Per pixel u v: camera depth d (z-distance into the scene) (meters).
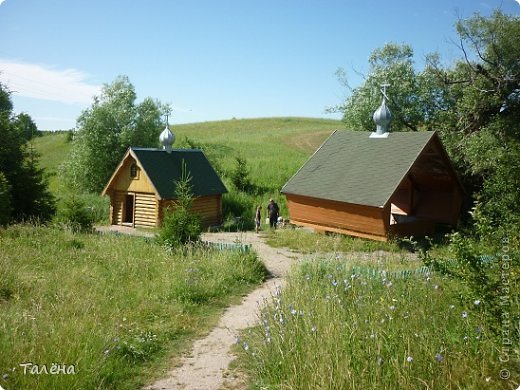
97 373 7.19
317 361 6.02
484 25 26.45
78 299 10.48
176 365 8.20
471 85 27.72
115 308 10.51
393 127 34.75
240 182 37.72
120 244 17.80
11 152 25.00
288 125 93.50
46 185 25.75
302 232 25.06
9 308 9.70
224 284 13.62
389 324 6.40
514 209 14.09
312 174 26.66
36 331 8.05
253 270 15.30
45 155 65.25
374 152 25.38
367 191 23.02
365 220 23.03
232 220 32.12
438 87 32.44
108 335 8.55
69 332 8.20
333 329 6.43
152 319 10.41
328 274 9.73
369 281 9.09
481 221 7.56
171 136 31.00
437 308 7.14
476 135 26.11
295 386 5.93
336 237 23.34
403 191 28.66
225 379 7.55
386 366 5.66
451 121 30.06
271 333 7.43
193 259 15.90
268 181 40.06
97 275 13.06
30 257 14.24
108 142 41.44
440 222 26.89
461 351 5.84
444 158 24.80
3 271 11.82
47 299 10.49
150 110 44.34
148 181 28.06
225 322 10.65
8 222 20.34
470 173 27.69
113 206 30.11
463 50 27.31
